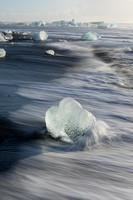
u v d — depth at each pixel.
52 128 3.99
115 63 13.77
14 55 15.19
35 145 3.72
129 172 3.06
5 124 4.40
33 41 27.88
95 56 16.88
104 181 2.81
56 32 52.41
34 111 5.17
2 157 3.29
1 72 9.73
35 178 2.78
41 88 7.43
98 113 5.47
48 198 2.38
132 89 8.16
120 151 3.69
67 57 15.77
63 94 6.91
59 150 3.62
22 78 8.81
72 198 2.41
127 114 5.50
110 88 8.16
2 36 26.88
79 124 3.94
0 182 2.65
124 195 2.53
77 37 37.09
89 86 8.28
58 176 2.86
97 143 3.90
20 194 2.42
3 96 6.22
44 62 13.13
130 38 35.94
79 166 3.14
